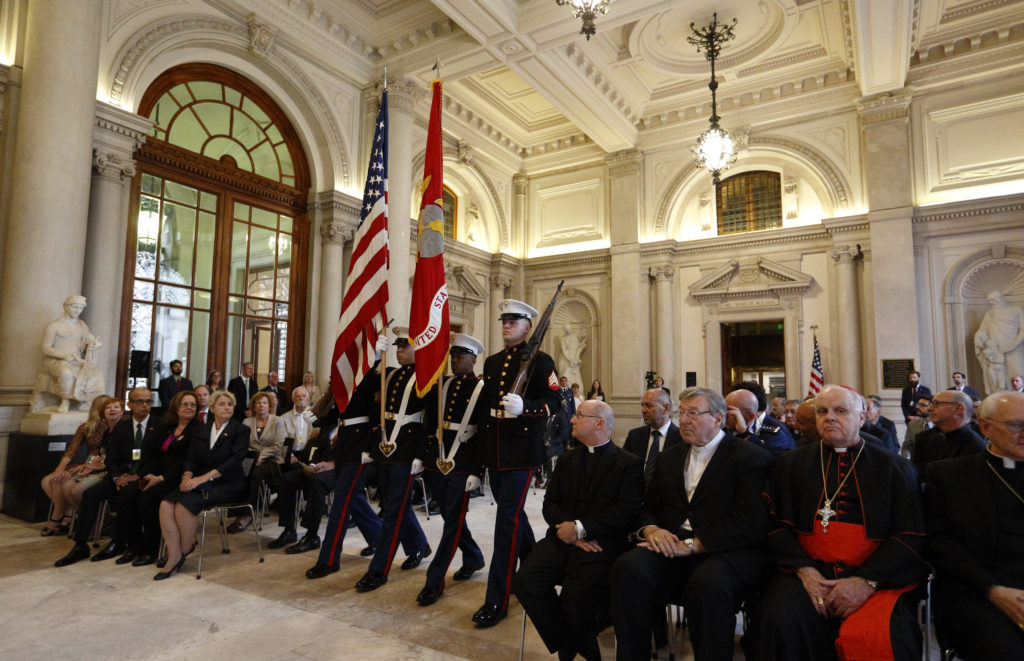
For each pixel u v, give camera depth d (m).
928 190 10.73
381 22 10.35
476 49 9.85
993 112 10.36
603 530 3.15
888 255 10.60
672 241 13.02
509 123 14.00
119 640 3.27
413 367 4.72
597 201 14.30
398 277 10.23
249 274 9.60
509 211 15.01
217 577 4.45
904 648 2.46
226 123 9.45
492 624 3.57
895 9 8.63
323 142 10.30
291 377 10.12
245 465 5.62
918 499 2.80
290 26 9.49
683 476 3.28
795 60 11.38
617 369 13.14
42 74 6.68
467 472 4.10
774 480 3.10
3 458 6.27
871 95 11.00
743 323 13.56
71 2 6.84
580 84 11.21
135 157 8.20
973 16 10.00
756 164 12.63
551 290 14.57
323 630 3.44
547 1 9.23
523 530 3.97
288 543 5.47
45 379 6.29
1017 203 9.85
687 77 12.04
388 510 4.36
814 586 2.68
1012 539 2.66
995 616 2.52
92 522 4.89
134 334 8.10
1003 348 9.88
